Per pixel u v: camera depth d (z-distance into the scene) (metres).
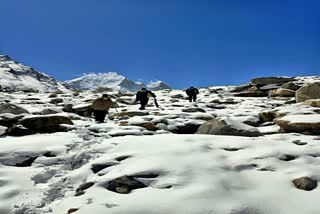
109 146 8.66
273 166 7.13
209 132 10.50
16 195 6.73
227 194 6.07
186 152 7.82
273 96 29.53
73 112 19.48
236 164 7.22
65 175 7.53
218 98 30.25
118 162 7.61
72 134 10.69
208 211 5.57
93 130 11.63
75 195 6.57
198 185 6.30
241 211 5.59
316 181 6.47
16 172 7.70
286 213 5.55
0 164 8.20
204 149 8.05
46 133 11.46
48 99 29.16
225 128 10.22
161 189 6.28
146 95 20.61
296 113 13.00
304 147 8.16
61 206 6.25
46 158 8.55
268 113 14.02
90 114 19.20
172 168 6.92
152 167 6.96
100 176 7.07
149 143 8.70
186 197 5.93
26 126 11.64
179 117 14.91
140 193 6.18
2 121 12.43
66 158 8.59
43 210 6.21
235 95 34.47
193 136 9.34
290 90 28.84
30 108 18.25
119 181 6.61
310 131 10.46
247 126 10.35
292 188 6.26
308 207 5.65
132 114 17.11
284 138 9.39
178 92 41.06
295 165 7.15
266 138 9.41
